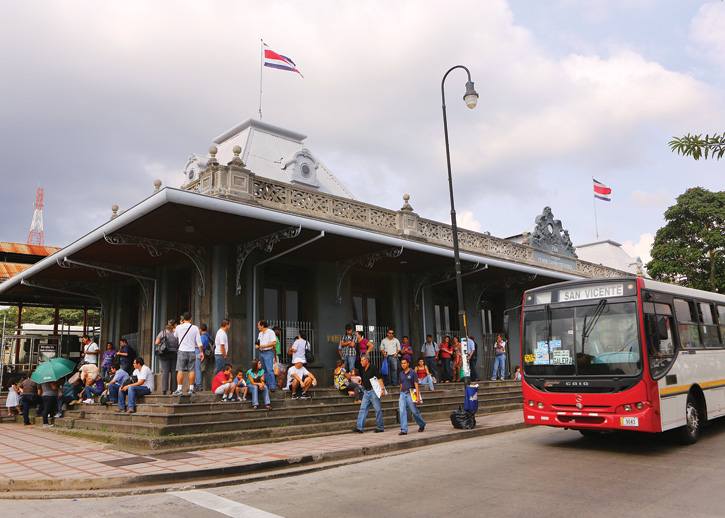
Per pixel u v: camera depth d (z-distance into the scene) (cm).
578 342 945
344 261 1638
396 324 1816
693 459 830
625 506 579
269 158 1870
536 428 1266
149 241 1292
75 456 896
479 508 581
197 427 991
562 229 2678
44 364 1356
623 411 872
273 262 1538
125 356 1459
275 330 1485
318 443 1016
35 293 2033
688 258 2950
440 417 1427
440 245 1891
